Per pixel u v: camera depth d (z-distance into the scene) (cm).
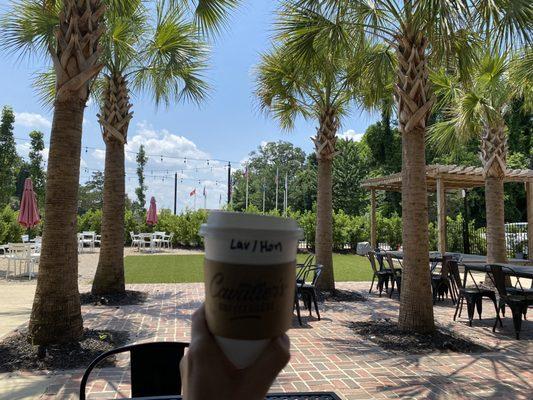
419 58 546
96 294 771
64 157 457
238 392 54
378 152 3186
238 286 52
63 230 459
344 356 457
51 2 553
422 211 548
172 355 196
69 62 454
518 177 1294
